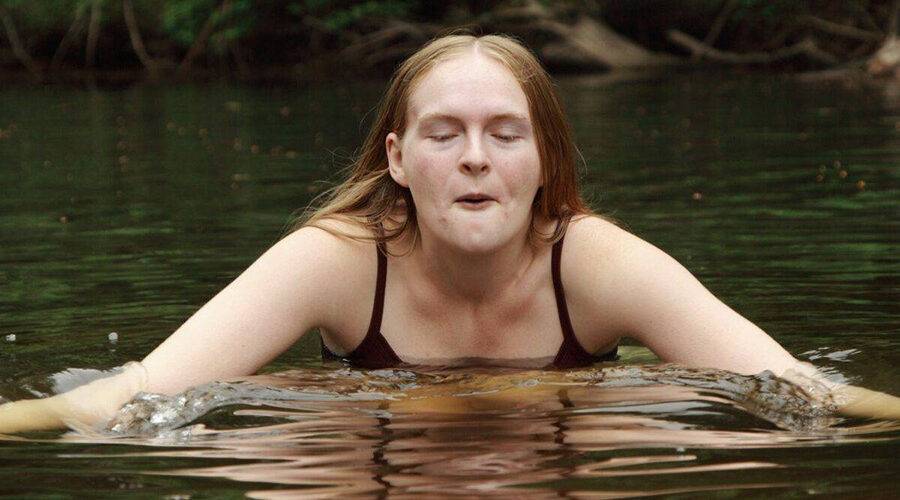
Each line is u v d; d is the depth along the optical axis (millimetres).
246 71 20484
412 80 2992
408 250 3178
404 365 3195
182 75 19969
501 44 3018
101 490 2062
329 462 2193
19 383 2904
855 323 3447
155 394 2719
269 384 2836
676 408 2557
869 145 8375
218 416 2568
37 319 3725
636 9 18984
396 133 3059
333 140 9914
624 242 3102
